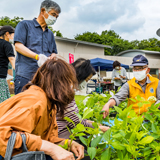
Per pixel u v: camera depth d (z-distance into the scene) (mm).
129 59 19344
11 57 2822
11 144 917
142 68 2494
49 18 2555
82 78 1941
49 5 2494
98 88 10219
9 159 910
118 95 2471
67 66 1199
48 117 1203
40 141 1009
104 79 13531
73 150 1310
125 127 1282
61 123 1751
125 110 1309
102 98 2494
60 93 1117
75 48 20172
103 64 10328
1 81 2793
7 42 2857
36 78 1197
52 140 1395
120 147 1066
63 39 18812
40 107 1046
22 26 2512
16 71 2557
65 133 1763
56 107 1225
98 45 21578
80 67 1958
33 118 1016
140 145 1273
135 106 2473
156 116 1668
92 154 1055
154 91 2502
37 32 2621
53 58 1239
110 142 1097
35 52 2582
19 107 1000
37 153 955
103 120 1905
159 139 1422
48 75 1142
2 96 2791
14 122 959
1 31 2869
